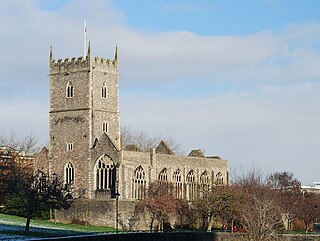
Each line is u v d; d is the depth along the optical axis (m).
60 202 138.62
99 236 103.56
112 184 175.25
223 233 143.38
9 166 175.88
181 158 192.00
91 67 180.88
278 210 163.38
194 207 177.12
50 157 185.00
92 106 180.75
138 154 178.88
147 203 167.12
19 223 148.12
